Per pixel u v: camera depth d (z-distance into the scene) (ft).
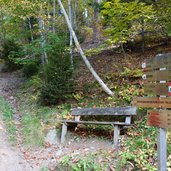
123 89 28.14
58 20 48.01
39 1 37.70
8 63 53.21
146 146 18.75
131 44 39.68
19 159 21.30
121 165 17.42
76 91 31.22
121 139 20.80
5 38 55.26
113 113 22.70
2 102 35.60
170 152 17.49
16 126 27.96
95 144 21.72
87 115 25.09
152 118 11.82
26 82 42.88
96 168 17.67
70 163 18.80
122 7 25.88
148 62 12.34
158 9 28.58
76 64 39.42
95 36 53.98
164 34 34.88
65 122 24.18
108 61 38.11
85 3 59.47
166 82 10.80
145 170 16.47
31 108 31.86
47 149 22.59
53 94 29.96
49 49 36.06
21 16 36.91
